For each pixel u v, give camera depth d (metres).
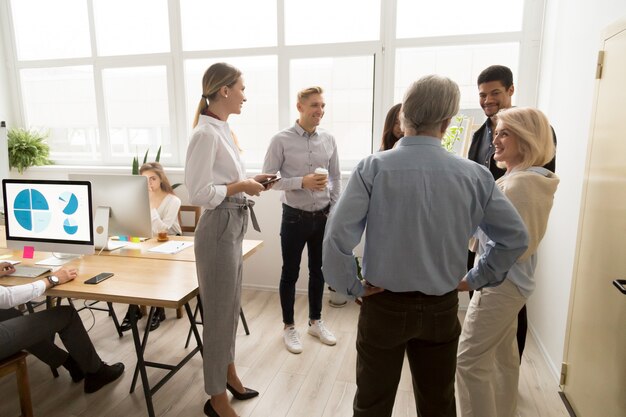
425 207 1.11
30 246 2.18
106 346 2.65
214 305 1.77
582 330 1.87
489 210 1.16
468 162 1.16
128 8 3.68
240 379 2.29
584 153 1.97
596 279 1.73
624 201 1.50
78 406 2.09
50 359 2.18
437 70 3.18
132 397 2.15
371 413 1.27
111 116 3.93
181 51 3.58
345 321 3.00
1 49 3.99
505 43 3.02
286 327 2.68
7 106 4.09
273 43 3.43
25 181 2.12
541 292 2.59
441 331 1.20
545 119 1.47
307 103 2.48
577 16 2.15
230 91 1.74
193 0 3.51
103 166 3.98
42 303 3.00
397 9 3.16
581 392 1.87
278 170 2.62
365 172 1.15
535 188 1.41
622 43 1.55
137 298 1.72
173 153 3.80
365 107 3.36
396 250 1.13
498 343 1.57
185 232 3.53
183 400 2.12
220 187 1.69
